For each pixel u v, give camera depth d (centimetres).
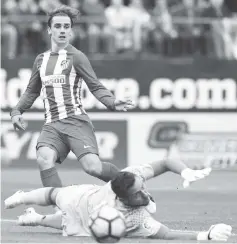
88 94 5941
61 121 2834
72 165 5959
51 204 2516
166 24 6128
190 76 5991
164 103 5991
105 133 5981
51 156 2800
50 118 2856
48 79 2853
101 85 2855
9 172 5647
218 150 5997
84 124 2842
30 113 5912
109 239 2216
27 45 6044
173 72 5981
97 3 6134
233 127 6003
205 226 3005
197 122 6003
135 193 2338
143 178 2481
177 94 5991
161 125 5997
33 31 6044
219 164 5988
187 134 5997
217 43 6106
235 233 2733
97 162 2778
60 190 2489
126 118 5988
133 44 6116
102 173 2769
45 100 2869
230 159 5981
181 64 5975
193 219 3244
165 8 6169
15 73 5891
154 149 6009
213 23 6128
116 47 6094
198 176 2427
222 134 6003
